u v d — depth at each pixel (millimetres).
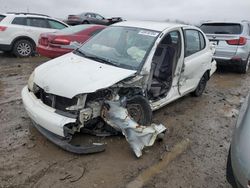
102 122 4047
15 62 9766
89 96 3713
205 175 3570
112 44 4785
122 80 3873
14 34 10328
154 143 4227
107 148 3963
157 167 3645
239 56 8750
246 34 8914
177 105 6004
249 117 2596
